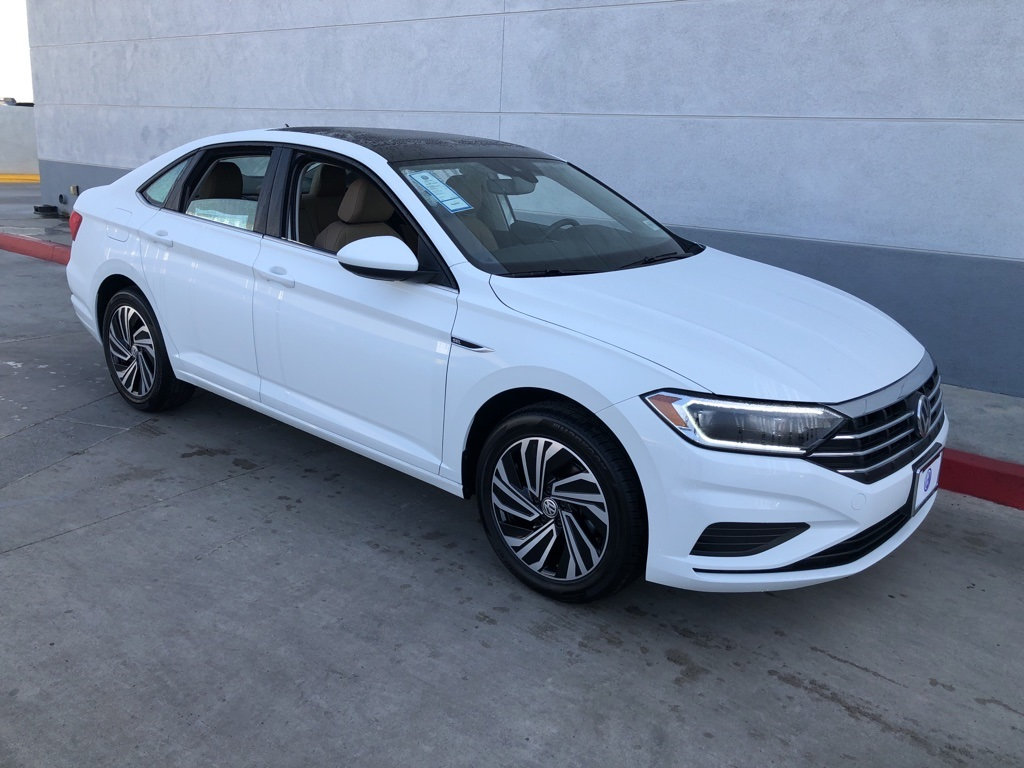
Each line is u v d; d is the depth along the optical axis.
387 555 3.64
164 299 4.57
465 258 3.45
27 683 2.71
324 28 8.86
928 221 5.82
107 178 11.96
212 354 4.41
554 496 3.20
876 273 6.05
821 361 3.04
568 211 4.16
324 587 3.36
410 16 8.13
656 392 2.85
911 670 3.03
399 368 3.53
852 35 5.85
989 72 5.43
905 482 3.05
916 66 5.66
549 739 2.59
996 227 5.59
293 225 4.04
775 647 3.13
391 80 8.45
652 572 2.95
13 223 12.03
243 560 3.53
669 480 2.83
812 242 6.27
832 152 6.09
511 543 3.39
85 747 2.46
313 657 2.92
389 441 3.68
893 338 3.51
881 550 3.08
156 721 2.58
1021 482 4.37
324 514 3.97
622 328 3.05
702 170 6.68
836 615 3.36
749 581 2.86
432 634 3.09
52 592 3.22
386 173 3.78
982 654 3.14
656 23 6.66
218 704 2.66
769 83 6.24
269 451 4.66
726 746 2.60
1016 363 5.65
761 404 2.79
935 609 3.43
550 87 7.35
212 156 4.55
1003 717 2.79
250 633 3.04
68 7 11.71
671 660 3.02
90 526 3.74
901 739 2.67
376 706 2.69
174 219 4.59
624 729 2.65
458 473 3.45
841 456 2.84
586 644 3.08
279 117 9.58
